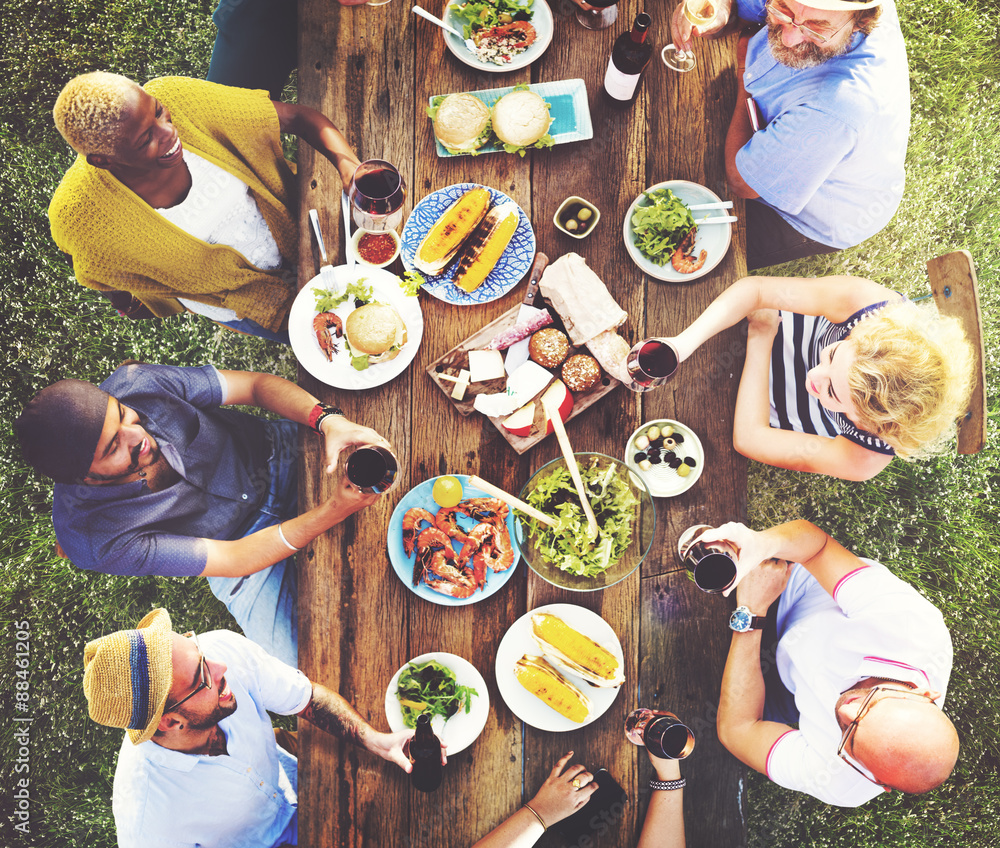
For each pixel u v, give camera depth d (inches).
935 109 97.8
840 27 58.2
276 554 69.5
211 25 95.3
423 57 64.2
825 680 70.2
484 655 63.5
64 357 93.0
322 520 62.9
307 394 64.9
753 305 65.9
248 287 76.8
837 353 67.3
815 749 66.9
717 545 58.5
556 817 61.7
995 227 96.0
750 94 65.1
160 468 75.6
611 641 62.9
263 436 81.5
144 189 67.6
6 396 92.4
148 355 93.0
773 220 76.7
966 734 94.0
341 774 62.6
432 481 62.9
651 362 59.0
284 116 65.3
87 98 60.7
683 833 63.8
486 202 62.7
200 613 91.6
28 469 92.4
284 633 79.7
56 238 69.9
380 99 64.4
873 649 67.8
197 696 69.6
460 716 62.5
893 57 63.2
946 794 93.3
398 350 63.3
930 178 96.4
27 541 92.0
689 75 65.1
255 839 76.7
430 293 64.3
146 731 66.2
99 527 74.2
